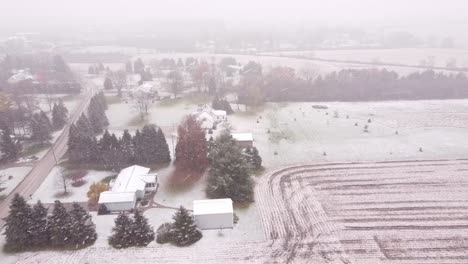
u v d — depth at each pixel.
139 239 35.69
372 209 41.25
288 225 38.53
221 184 42.72
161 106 85.44
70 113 79.88
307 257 33.59
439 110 79.25
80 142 52.69
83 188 46.50
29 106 76.06
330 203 42.75
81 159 53.12
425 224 38.19
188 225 36.00
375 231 37.19
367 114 77.19
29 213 35.38
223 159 43.56
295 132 66.69
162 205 42.50
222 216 37.66
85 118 62.50
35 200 43.56
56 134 66.88
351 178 48.75
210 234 37.25
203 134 52.03
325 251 34.34
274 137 63.91
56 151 58.88
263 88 90.94
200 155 50.16
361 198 43.69
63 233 35.25
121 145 52.34
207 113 69.12
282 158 55.50
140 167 48.06
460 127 68.12
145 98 82.56
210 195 44.44
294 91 92.12
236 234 37.16
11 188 46.69
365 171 50.66
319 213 40.69
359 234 36.75
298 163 53.75
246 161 45.53
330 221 39.12
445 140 61.50
